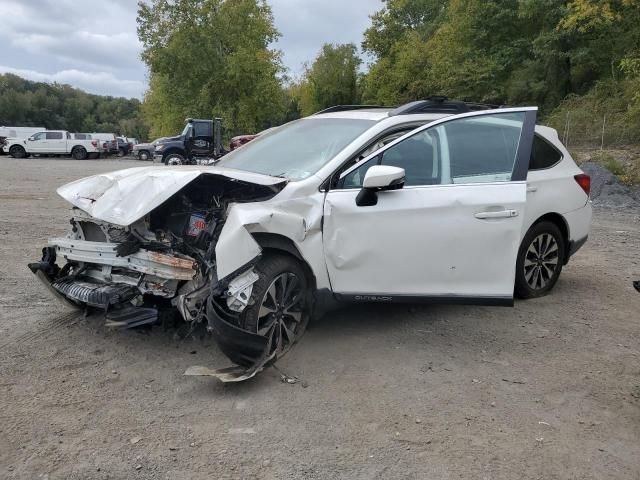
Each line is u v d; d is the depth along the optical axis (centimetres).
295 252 399
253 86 3831
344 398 358
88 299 391
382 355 423
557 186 566
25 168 2327
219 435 314
